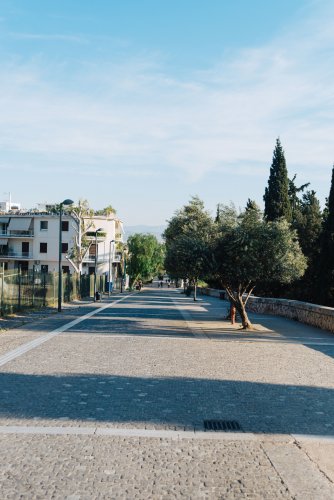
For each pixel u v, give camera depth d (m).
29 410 7.91
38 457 5.91
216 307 37.97
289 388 9.78
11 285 25.72
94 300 43.00
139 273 95.44
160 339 17.19
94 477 5.38
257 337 18.34
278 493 5.09
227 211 21.64
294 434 6.95
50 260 72.56
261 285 38.19
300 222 39.50
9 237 72.81
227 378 10.66
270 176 40.19
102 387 9.61
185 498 4.94
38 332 18.83
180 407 8.23
